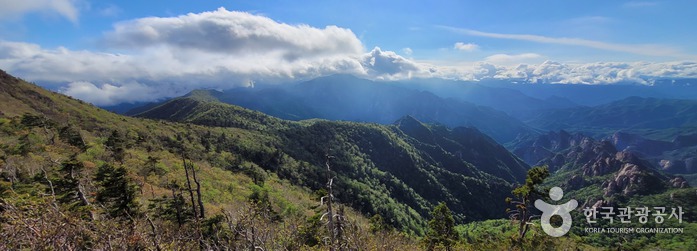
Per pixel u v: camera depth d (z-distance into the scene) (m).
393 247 19.14
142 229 12.07
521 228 31.95
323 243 18.22
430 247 37.56
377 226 32.44
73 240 9.22
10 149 42.78
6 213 9.30
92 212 15.66
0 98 82.56
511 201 33.47
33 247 8.50
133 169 49.19
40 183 25.41
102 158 51.34
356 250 16.47
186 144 96.12
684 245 73.31
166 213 26.20
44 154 43.16
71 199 23.66
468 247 40.53
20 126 57.03
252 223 13.61
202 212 27.48
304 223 20.89
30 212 9.30
